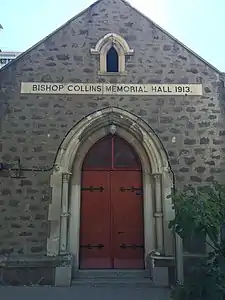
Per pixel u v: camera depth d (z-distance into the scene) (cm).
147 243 880
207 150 909
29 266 819
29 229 845
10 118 902
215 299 646
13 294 738
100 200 921
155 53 963
